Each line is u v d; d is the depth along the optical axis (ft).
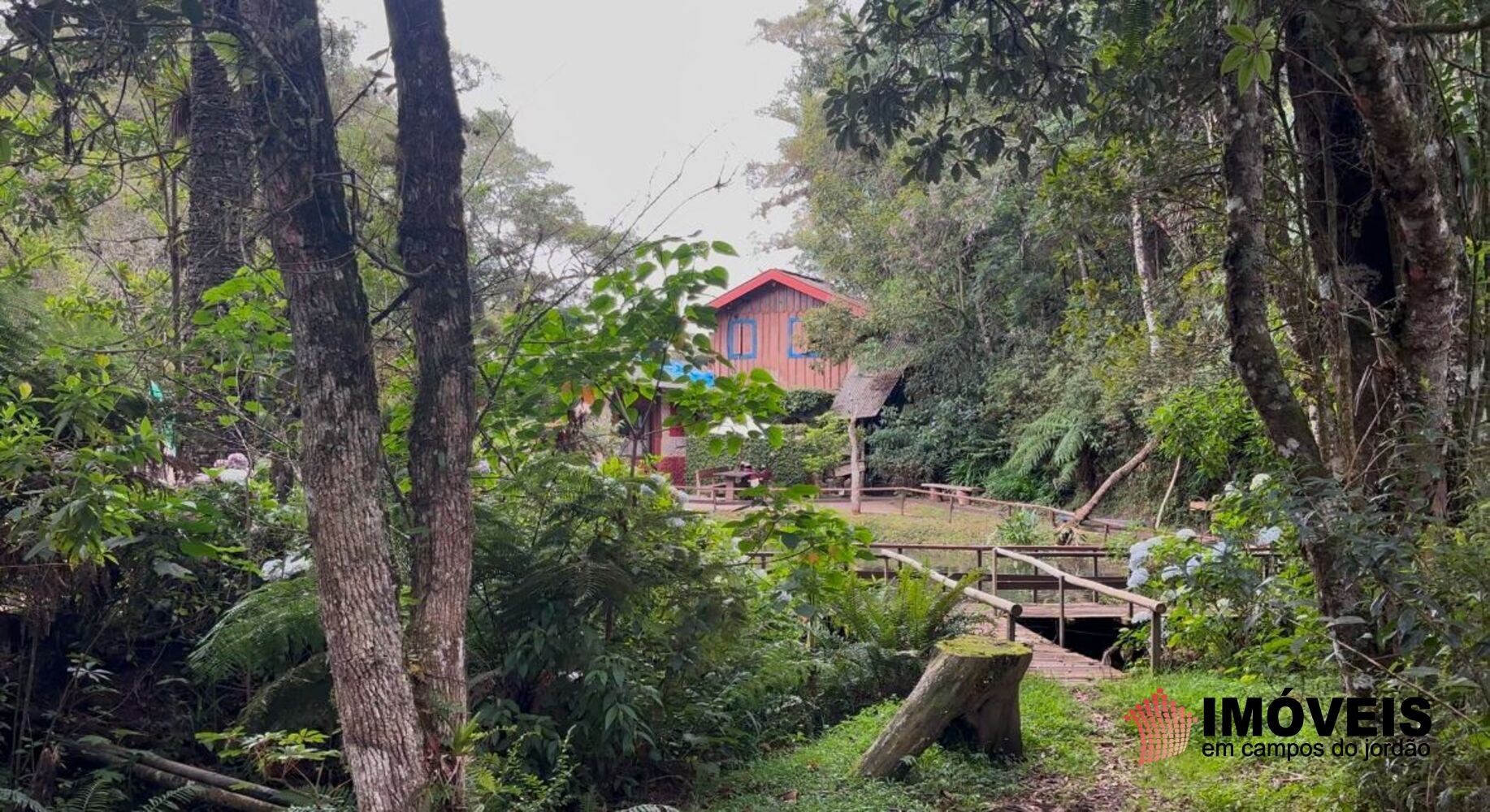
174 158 14.14
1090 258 51.52
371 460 9.95
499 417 16.57
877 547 36.14
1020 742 19.36
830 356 74.28
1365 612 13.29
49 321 16.55
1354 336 16.60
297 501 17.79
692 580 18.65
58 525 12.61
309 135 9.87
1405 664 12.45
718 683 20.66
